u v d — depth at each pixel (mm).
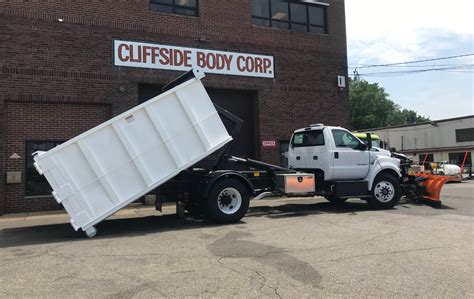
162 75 14852
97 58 13914
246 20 16656
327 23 18672
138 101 14859
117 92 14133
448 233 8227
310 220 10117
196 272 5777
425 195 12789
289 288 5047
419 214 10820
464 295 4770
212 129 9617
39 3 13195
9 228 10039
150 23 14797
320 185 11742
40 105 13266
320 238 7922
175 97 9281
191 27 15516
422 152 46469
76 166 8406
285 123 17266
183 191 10273
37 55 13102
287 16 17938
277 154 17016
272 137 16969
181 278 5508
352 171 11672
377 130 52094
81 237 8602
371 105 71188
